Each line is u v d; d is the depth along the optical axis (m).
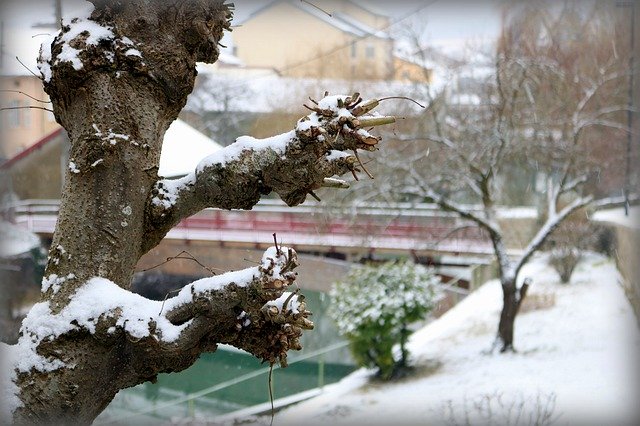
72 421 3.00
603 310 17.69
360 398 14.07
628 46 19.34
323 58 22.34
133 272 3.24
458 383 14.31
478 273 23.78
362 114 3.13
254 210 22.08
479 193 17.19
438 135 16.16
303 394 14.88
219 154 3.22
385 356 15.35
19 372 2.95
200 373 16.95
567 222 21.27
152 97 3.24
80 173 3.14
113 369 3.05
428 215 22.78
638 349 14.55
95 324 2.96
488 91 16.88
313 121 3.10
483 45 20.81
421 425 11.91
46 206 21.22
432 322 20.39
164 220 3.22
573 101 18.09
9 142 21.41
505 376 14.19
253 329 3.10
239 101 20.58
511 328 16.17
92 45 3.16
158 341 2.93
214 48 3.41
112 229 3.12
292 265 2.97
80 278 3.07
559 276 22.03
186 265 16.28
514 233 26.06
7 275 15.02
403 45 20.03
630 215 18.38
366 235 18.53
